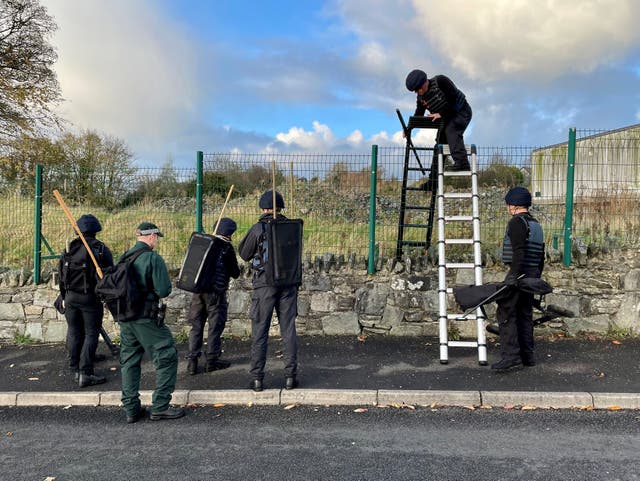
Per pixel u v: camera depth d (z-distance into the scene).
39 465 3.90
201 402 5.23
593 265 7.09
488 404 4.98
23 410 5.21
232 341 7.35
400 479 3.56
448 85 6.39
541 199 7.45
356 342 7.05
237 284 7.56
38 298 7.71
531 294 5.76
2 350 7.32
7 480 3.66
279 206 5.45
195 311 5.93
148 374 6.03
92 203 8.51
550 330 7.12
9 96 23.16
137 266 4.62
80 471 3.79
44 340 7.70
